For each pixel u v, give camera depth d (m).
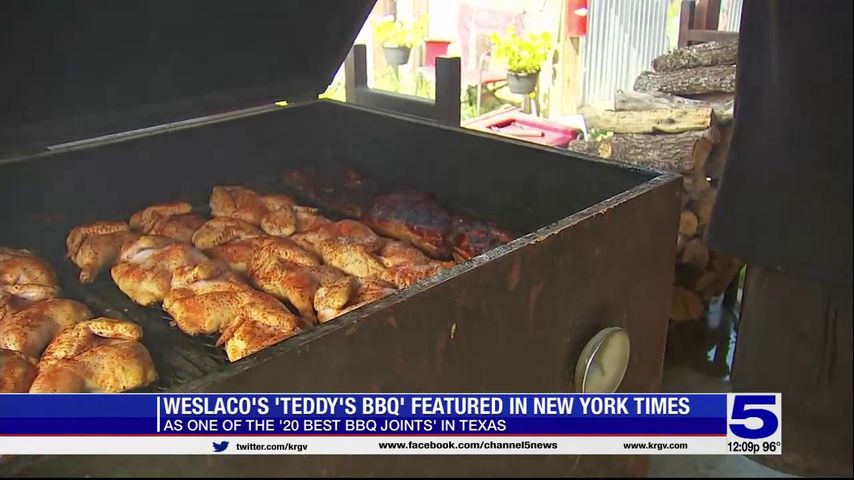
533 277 1.37
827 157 1.39
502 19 5.09
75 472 0.94
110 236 1.84
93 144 2.03
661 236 1.70
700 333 3.06
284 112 2.44
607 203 1.54
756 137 1.52
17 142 1.78
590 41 5.19
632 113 3.10
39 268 1.70
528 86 4.65
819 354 1.59
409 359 1.19
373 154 2.45
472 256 1.91
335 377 1.10
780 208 1.49
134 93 1.96
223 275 1.67
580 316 1.53
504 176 2.08
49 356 1.40
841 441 1.65
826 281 1.47
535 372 1.46
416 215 2.03
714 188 2.99
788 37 1.38
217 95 2.13
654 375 1.87
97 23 1.76
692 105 3.13
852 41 1.29
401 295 1.17
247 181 2.39
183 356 1.50
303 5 2.14
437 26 5.03
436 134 2.23
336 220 2.16
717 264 3.14
